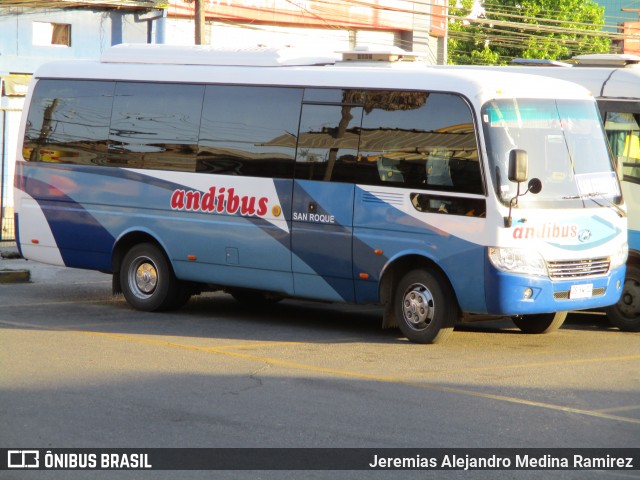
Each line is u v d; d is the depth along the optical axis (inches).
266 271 504.4
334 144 482.6
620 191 482.0
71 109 570.3
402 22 1413.6
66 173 569.0
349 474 265.4
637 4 3198.8
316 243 485.1
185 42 1163.3
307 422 316.2
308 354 432.8
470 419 324.8
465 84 446.9
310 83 494.6
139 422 311.7
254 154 507.5
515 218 434.3
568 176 459.8
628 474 271.7
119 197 550.3
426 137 454.9
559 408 343.3
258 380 375.9
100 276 701.9
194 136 527.5
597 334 511.5
